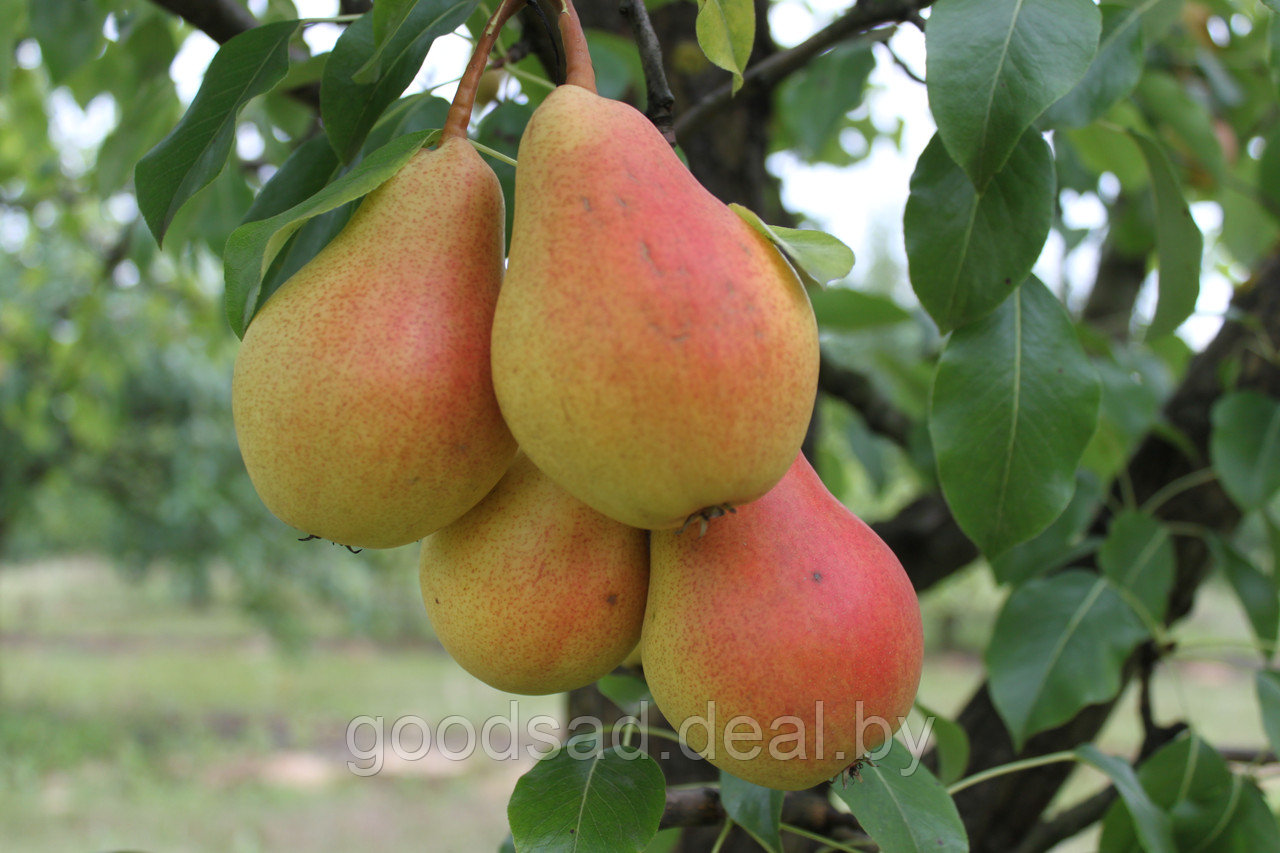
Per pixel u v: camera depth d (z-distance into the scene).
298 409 0.35
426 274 0.36
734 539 0.37
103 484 3.12
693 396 0.33
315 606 5.01
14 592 6.43
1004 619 0.56
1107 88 0.48
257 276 0.37
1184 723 0.60
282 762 2.79
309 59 0.55
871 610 0.37
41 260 2.21
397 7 0.40
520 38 0.49
